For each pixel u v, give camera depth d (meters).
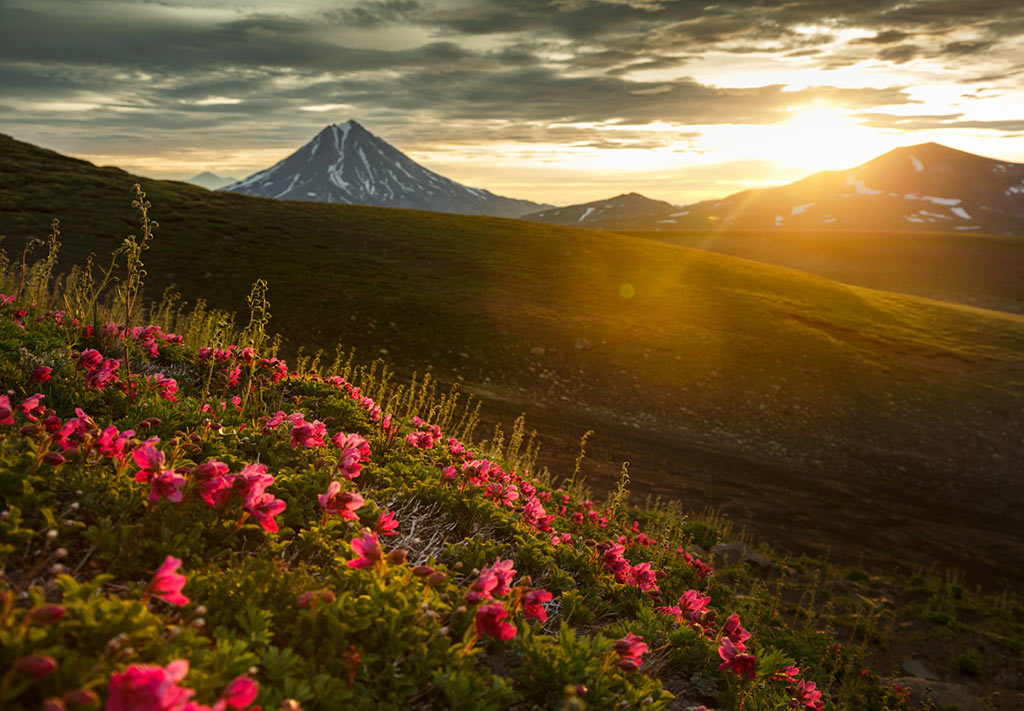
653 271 47.56
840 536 17.86
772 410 28.56
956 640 12.16
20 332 6.72
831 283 55.47
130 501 3.47
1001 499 23.55
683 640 5.01
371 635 3.01
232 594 3.02
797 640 9.48
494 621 3.03
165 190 48.12
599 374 29.11
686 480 19.91
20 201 38.12
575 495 11.12
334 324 29.45
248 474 3.47
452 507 5.39
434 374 26.22
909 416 29.81
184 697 1.82
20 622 2.22
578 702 2.47
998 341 42.84
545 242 51.03
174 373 7.36
